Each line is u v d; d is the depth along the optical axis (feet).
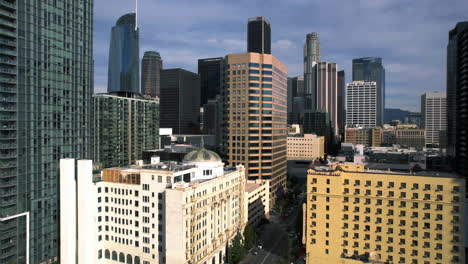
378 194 379.14
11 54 393.70
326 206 399.65
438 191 356.59
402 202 369.91
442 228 354.95
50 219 439.22
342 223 393.29
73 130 481.05
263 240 546.67
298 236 516.32
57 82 455.22
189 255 375.25
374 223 380.78
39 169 424.87
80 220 414.21
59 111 457.68
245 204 554.87
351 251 390.21
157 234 395.14
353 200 388.57
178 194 364.58
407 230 368.07
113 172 426.92
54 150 448.65
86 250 411.34
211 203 429.79
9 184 386.93
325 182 399.24
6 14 388.37
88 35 515.09
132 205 413.59
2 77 384.27
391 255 374.43
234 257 447.42
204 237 416.87
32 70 419.95
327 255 399.44
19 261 395.75
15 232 391.45
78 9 495.41
